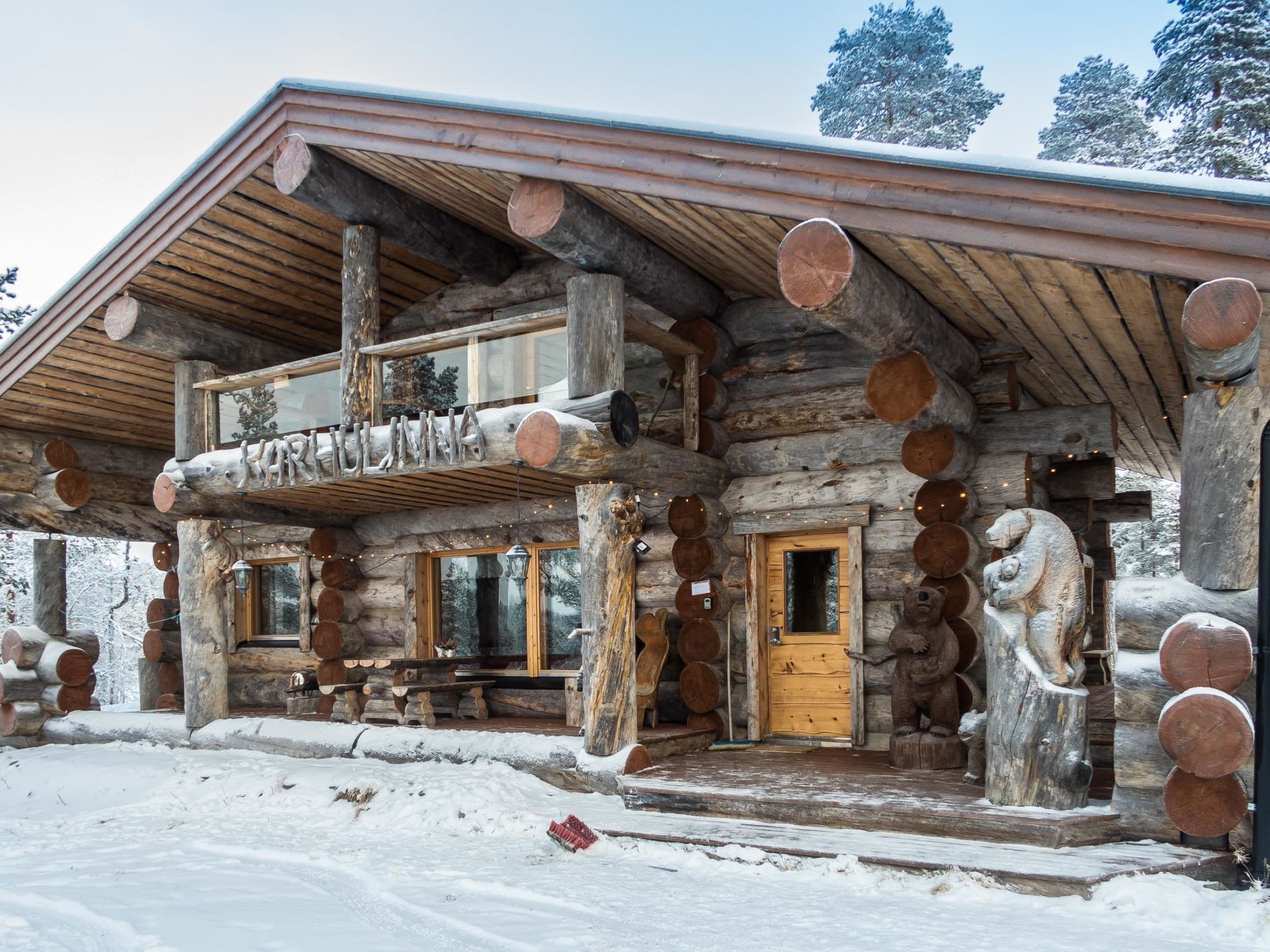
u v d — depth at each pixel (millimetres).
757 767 8109
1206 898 4996
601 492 8375
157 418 12812
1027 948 4496
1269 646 5363
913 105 24297
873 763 8133
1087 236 5582
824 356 9398
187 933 5109
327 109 8734
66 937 5164
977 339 8609
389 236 9750
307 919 5355
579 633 8445
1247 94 20578
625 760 8109
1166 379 8438
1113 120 24172
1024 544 6383
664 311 9453
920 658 7758
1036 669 6164
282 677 13641
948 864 5660
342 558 12578
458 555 11984
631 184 7227
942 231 5996
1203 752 5258
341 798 8539
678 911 5285
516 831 7379
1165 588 5781
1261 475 5457
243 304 11086
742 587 9727
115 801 9492
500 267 10820
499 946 4770
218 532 11352
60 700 12586
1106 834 5891
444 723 10680
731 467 9828
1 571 22219
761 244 7812
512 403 8727
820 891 5637
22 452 12312
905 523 8969
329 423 9898
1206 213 5219
